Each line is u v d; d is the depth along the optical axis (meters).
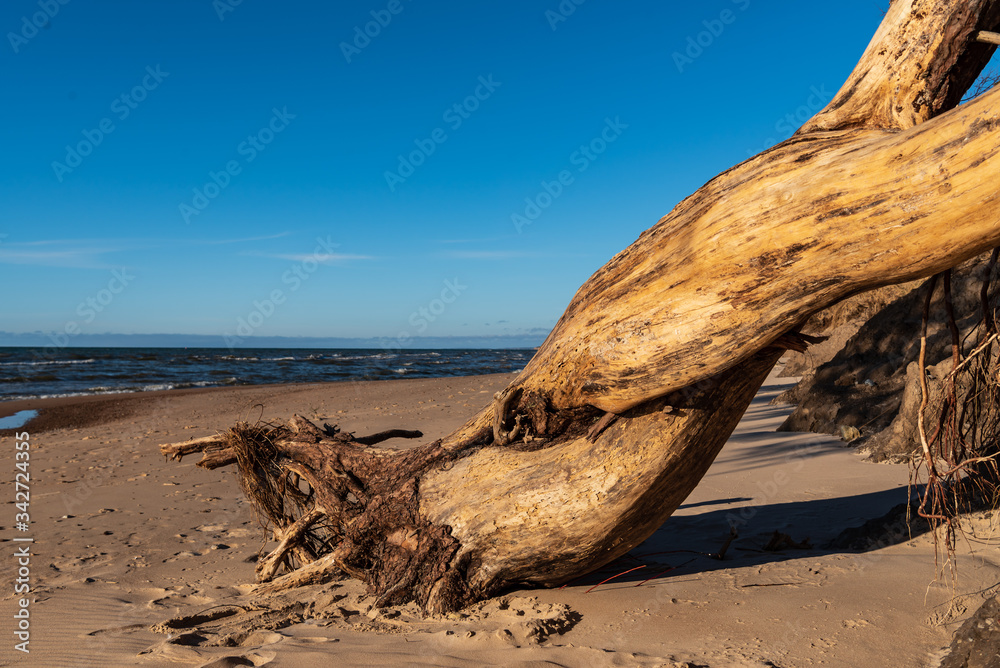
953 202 2.85
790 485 7.70
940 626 3.60
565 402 4.65
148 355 78.38
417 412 18.11
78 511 8.09
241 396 24.92
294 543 5.43
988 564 4.32
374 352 121.44
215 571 5.70
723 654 3.43
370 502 5.11
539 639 3.77
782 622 3.79
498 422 4.85
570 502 4.38
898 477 7.50
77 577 5.46
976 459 3.61
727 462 9.45
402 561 4.78
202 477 10.34
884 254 3.10
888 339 11.38
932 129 2.92
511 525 4.52
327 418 16.98
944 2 3.40
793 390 14.41
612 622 4.02
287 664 3.42
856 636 3.54
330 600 4.74
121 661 3.62
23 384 33.91
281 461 5.82
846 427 10.05
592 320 4.29
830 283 3.33
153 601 4.83
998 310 3.78
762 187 3.43
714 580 4.63
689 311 3.73
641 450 4.24
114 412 20.61
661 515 4.52
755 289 3.48
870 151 3.12
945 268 3.12
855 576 4.43
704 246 3.61
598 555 4.53
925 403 3.67
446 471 4.97
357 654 3.57
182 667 3.49
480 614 4.39
